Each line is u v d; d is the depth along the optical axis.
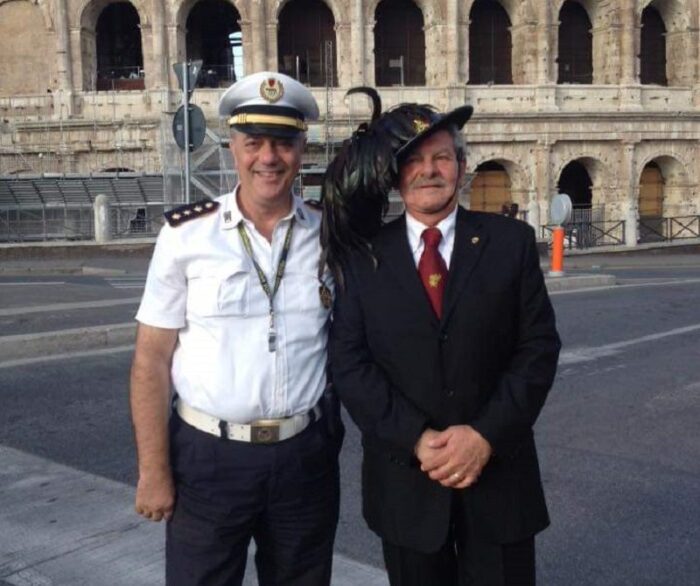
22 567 5.63
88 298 18.56
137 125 41.31
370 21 43.34
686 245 39.84
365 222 3.91
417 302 3.78
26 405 9.90
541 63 44.19
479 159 44.03
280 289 3.83
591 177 46.56
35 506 6.71
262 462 3.79
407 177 3.84
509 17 46.84
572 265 33.03
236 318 3.76
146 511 3.82
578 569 5.83
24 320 15.16
